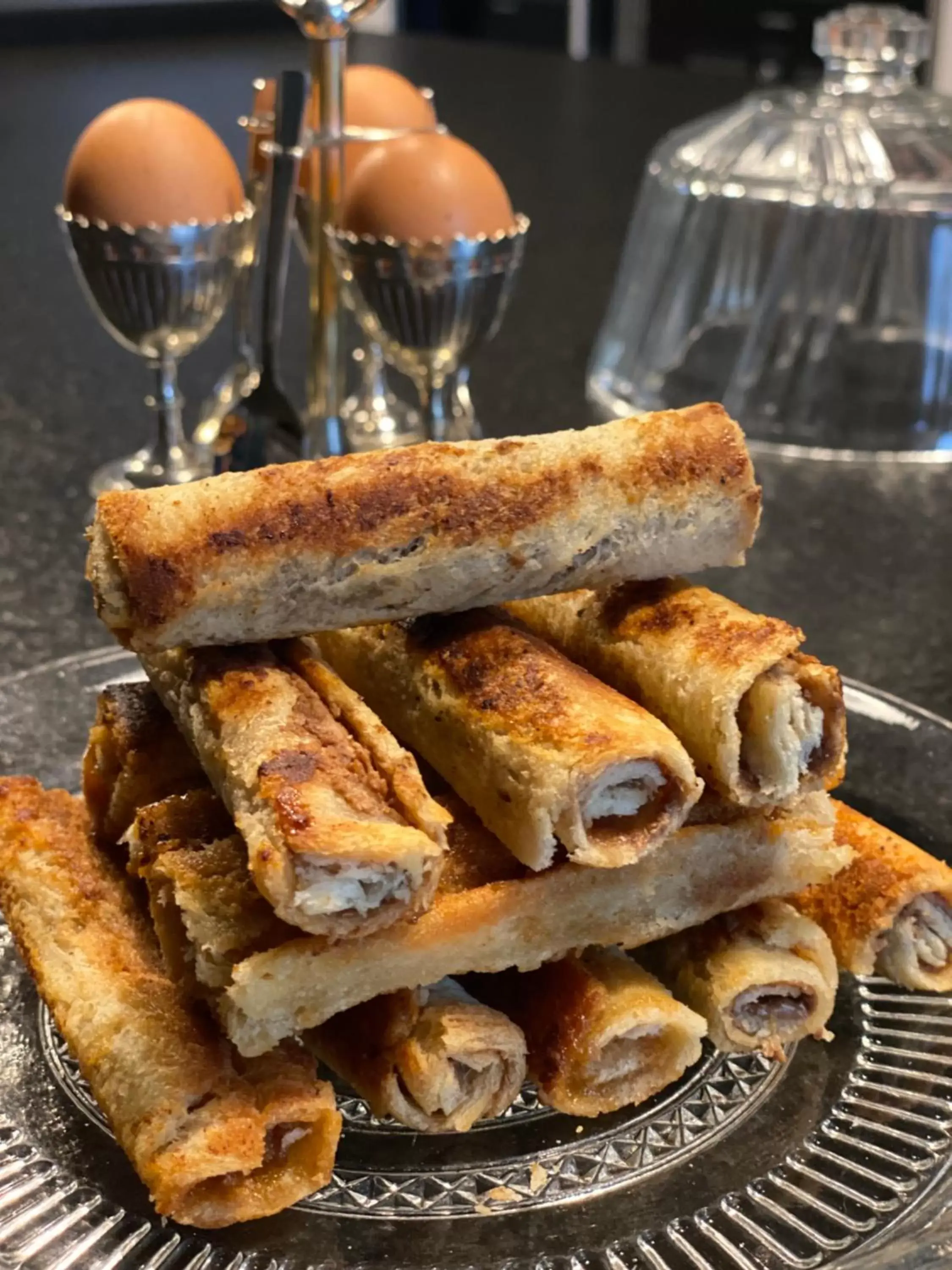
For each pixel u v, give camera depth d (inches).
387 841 5.4
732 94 30.2
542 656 6.6
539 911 6.4
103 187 11.6
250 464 12.5
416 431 14.5
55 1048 6.9
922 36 16.0
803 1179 6.1
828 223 15.1
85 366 17.5
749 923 7.0
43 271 21.3
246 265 13.3
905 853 7.2
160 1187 5.6
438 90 30.2
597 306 19.5
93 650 10.9
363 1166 6.2
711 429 6.9
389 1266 5.7
